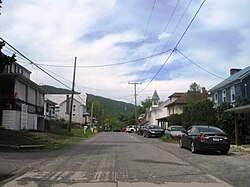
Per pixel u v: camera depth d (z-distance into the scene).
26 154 16.83
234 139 26.98
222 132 17.77
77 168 12.02
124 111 140.75
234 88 34.38
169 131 33.06
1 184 9.17
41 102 38.44
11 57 20.03
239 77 32.56
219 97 38.91
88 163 13.40
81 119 79.94
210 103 30.19
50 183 9.28
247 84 32.62
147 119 97.62
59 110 71.62
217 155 17.03
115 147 21.84
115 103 145.00
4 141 20.41
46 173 10.94
